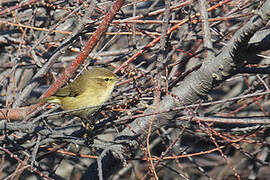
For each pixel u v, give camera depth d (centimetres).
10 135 1071
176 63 1033
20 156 1242
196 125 1180
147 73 1080
